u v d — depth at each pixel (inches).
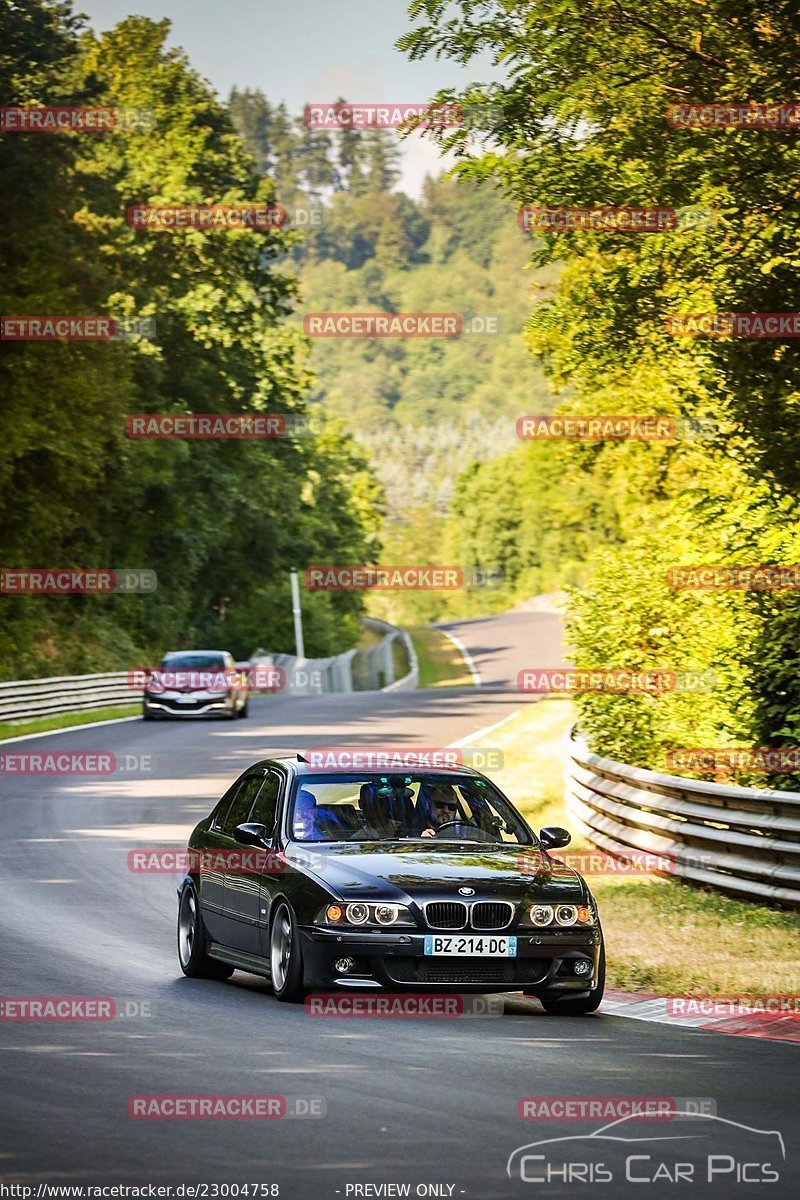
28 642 3900.1
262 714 3289.9
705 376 1157.7
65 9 3666.3
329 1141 482.3
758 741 1242.0
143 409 4537.4
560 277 1886.1
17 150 3533.5
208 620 5999.0
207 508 4938.5
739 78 1115.9
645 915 1027.3
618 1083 575.8
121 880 1247.5
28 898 1136.2
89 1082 563.5
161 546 4921.3
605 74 1161.4
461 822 820.6
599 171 1201.4
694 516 1518.2
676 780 1151.0
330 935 728.3
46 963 870.4
